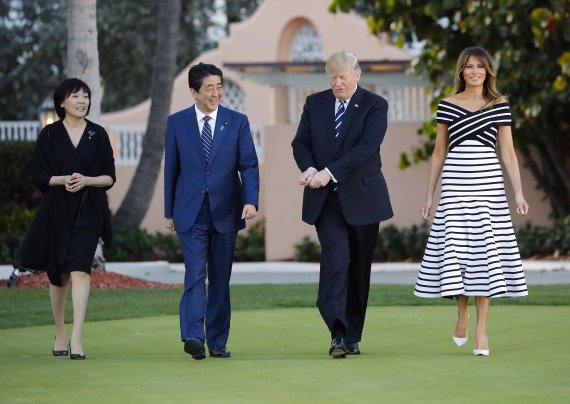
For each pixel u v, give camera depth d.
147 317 22.30
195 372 14.95
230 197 16.78
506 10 34.69
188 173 16.73
